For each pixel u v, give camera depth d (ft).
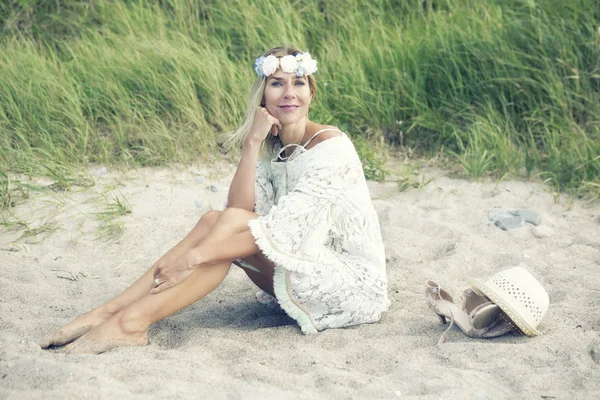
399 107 24.73
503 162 22.63
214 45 26.73
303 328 14.24
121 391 11.59
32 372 12.05
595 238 19.21
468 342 13.67
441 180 22.63
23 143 22.93
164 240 19.15
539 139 24.14
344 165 14.05
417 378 12.36
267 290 15.19
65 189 21.34
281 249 13.61
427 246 18.76
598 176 21.99
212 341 13.67
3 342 13.38
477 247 18.53
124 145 23.43
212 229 13.70
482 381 12.37
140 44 25.80
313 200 13.78
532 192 21.76
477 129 23.44
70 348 13.30
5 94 24.06
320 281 14.06
